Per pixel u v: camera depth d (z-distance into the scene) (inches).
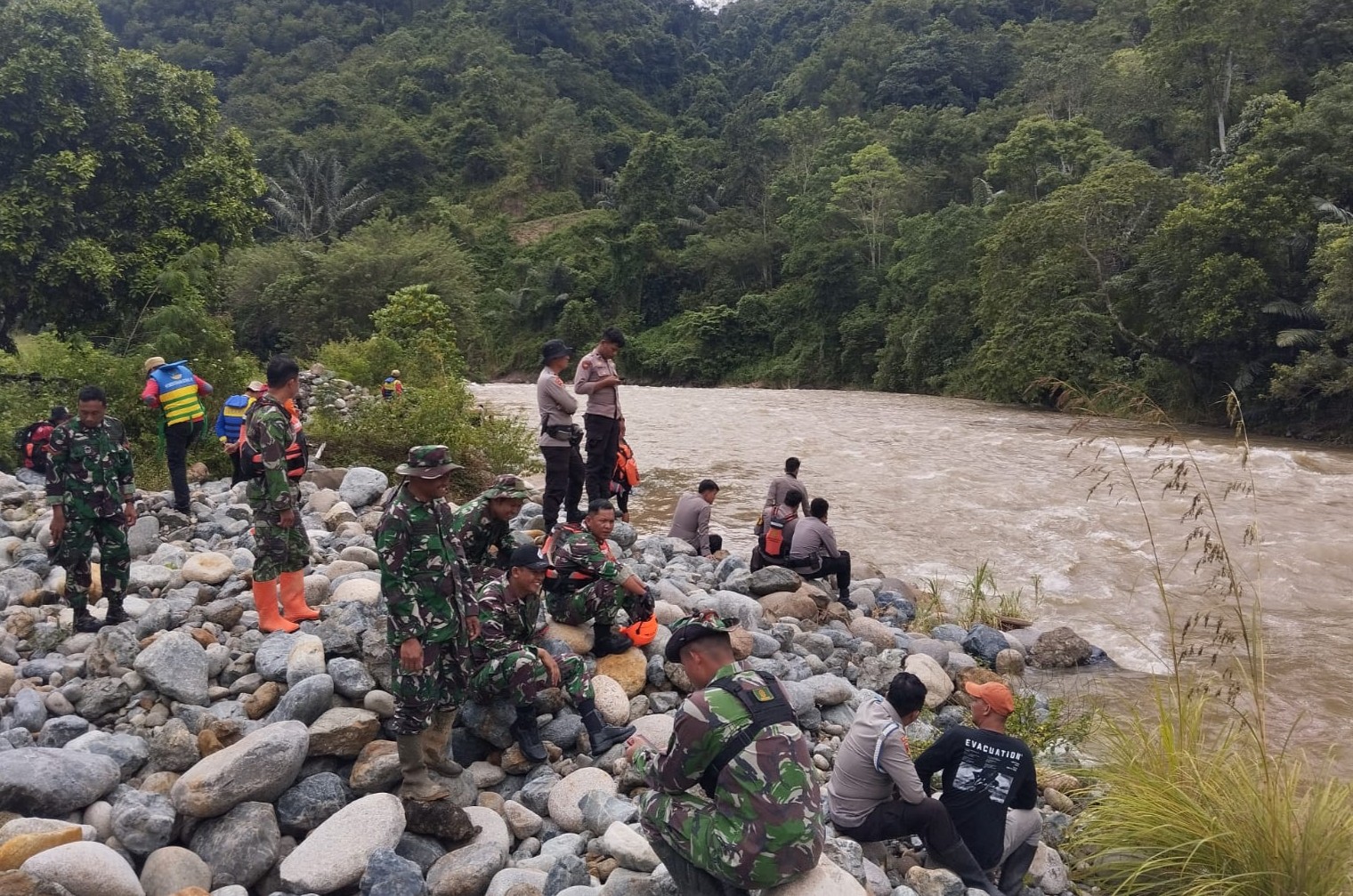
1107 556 479.5
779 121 2955.2
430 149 3592.5
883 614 367.2
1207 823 184.7
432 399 561.3
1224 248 1059.9
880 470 726.5
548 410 348.2
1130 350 1291.8
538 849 175.0
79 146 785.6
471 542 207.0
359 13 4527.6
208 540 332.5
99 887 139.9
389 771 177.8
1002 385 1294.3
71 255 747.4
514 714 198.7
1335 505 603.5
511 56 4133.9
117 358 534.0
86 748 173.6
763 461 767.7
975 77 3014.3
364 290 1822.1
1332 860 173.2
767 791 131.7
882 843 187.8
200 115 870.4
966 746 187.5
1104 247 1266.0
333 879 151.6
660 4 5073.8
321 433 528.1
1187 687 307.0
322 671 196.5
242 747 165.8
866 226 2278.5
